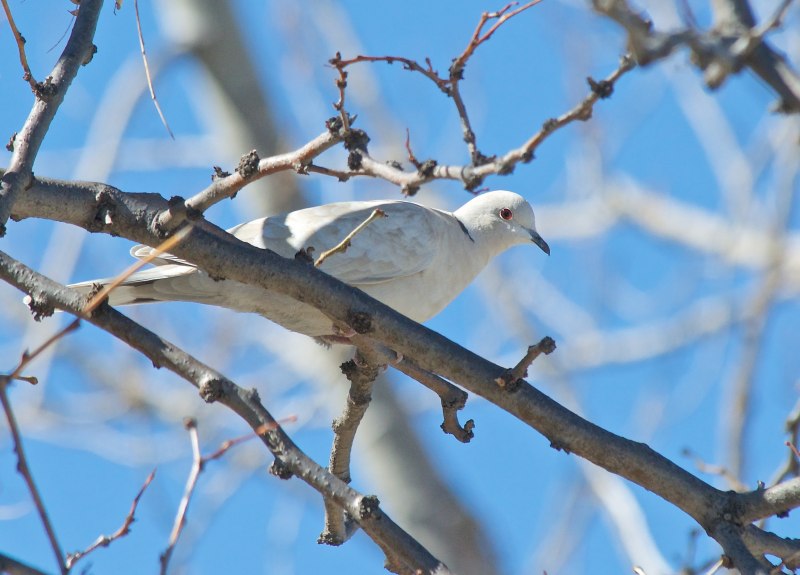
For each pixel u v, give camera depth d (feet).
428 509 62.49
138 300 33.09
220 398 23.82
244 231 36.06
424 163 30.81
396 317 24.48
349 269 35.96
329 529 29.04
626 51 28.45
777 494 23.56
